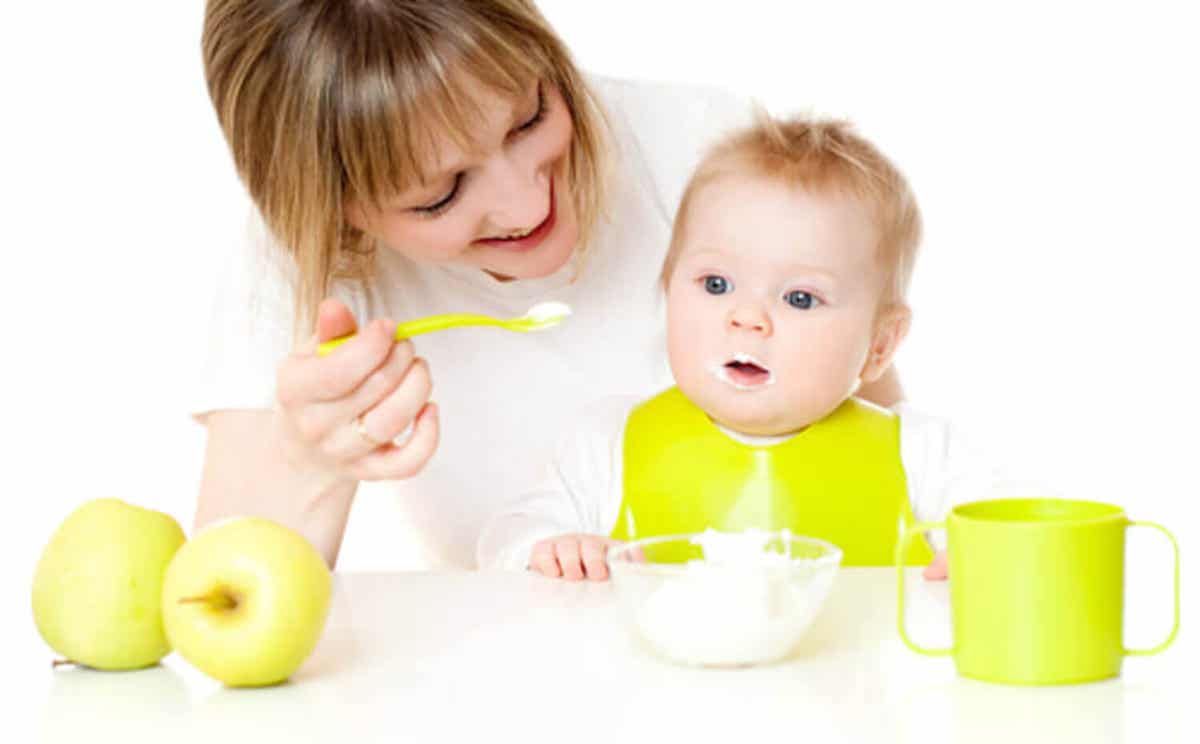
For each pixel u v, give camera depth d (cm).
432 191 186
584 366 242
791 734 120
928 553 202
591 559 183
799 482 201
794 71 399
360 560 275
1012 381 411
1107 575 131
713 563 145
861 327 198
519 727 124
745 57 397
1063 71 407
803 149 200
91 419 379
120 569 143
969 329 413
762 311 195
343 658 147
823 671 138
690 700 130
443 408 241
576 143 206
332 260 198
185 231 375
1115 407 407
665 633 139
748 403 197
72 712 133
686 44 394
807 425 205
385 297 236
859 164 200
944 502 206
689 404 210
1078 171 409
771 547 152
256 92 191
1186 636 146
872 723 122
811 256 193
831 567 143
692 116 251
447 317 163
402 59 175
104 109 374
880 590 170
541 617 162
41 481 375
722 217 197
